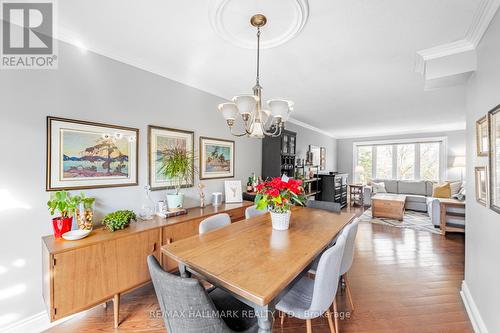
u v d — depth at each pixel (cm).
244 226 182
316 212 235
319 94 321
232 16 155
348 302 203
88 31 176
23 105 161
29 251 163
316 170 596
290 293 142
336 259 123
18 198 158
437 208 415
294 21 159
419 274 253
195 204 285
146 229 188
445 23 160
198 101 289
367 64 227
